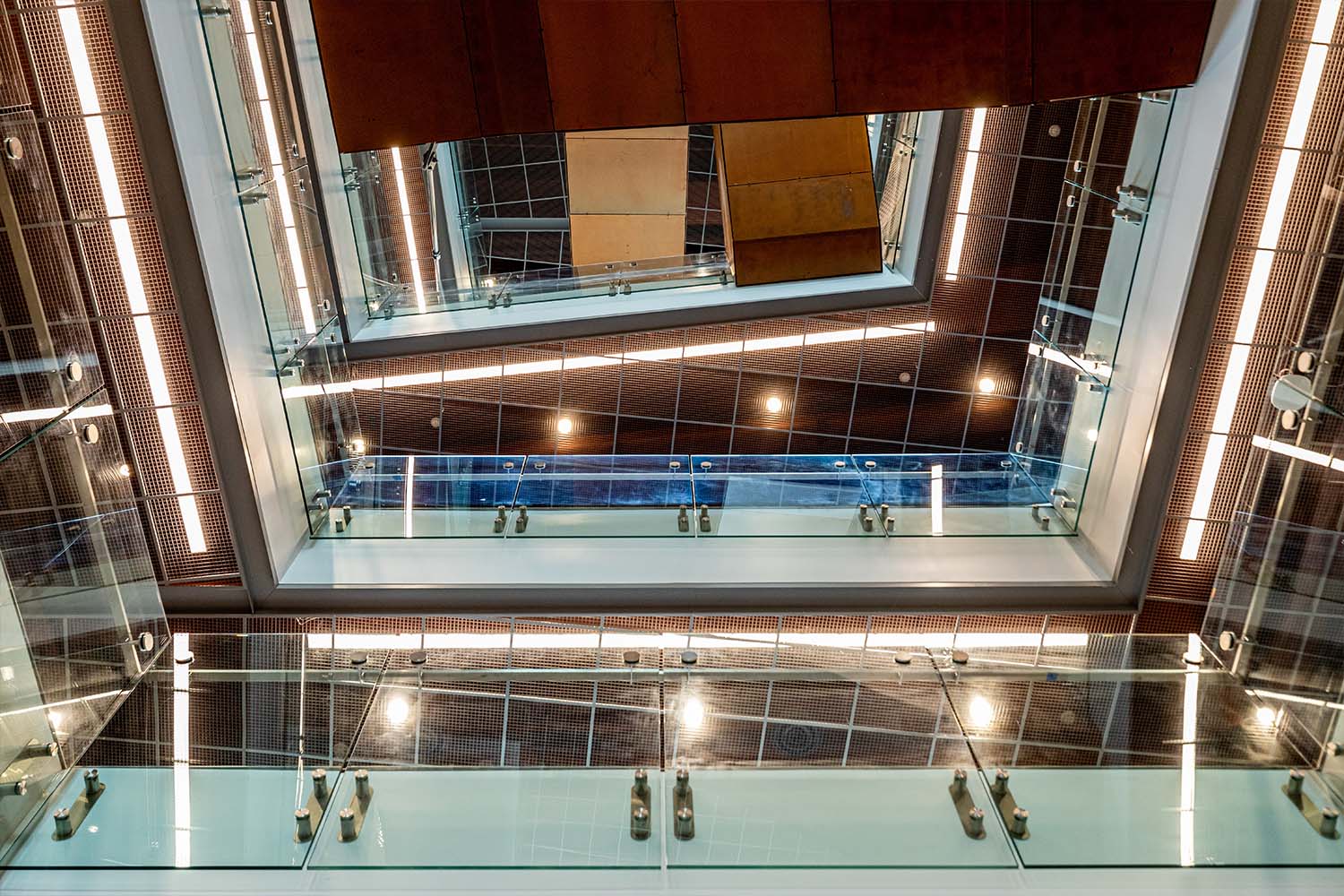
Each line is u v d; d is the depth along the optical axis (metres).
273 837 4.43
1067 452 8.81
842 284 10.97
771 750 4.81
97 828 4.48
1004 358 11.25
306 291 8.97
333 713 4.94
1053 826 4.50
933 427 11.78
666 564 8.30
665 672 5.09
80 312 6.14
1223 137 6.35
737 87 6.83
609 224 11.79
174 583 7.99
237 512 7.63
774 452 12.01
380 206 10.80
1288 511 6.38
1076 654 5.72
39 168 5.89
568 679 5.11
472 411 11.71
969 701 5.03
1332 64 6.07
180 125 6.37
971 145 9.95
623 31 6.68
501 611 8.13
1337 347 5.95
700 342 11.40
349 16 6.64
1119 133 8.16
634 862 4.36
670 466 9.76
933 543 8.57
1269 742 4.90
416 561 8.36
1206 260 6.69
